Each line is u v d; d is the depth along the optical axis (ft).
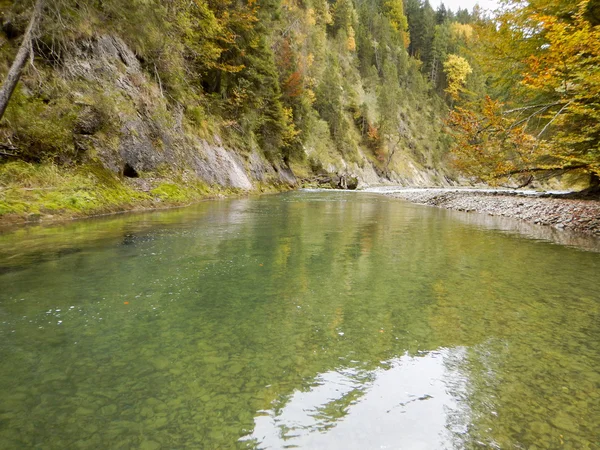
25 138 25.57
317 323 8.52
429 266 14.44
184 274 12.42
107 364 6.41
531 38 35.96
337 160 150.30
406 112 237.86
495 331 8.24
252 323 8.43
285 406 5.28
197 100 56.34
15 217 20.75
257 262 14.37
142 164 36.91
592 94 23.89
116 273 12.23
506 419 5.09
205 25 55.42
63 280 11.26
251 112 73.56
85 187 27.35
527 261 15.56
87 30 30.27
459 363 6.73
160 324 8.27
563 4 32.63
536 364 6.73
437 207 47.55
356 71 218.59
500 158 31.27
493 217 35.22
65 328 7.90
